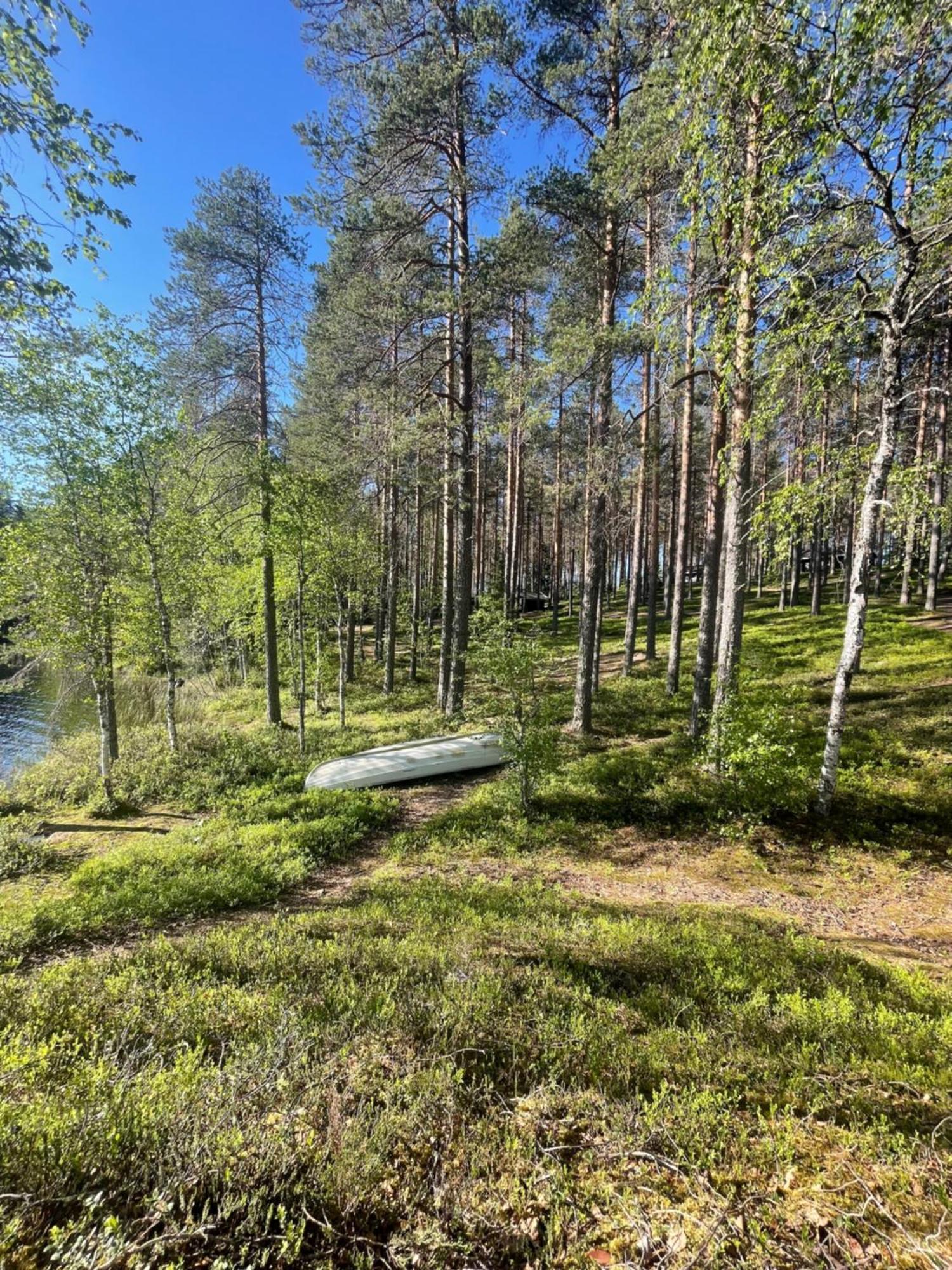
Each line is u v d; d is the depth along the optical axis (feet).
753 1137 8.35
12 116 15.10
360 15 36.17
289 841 26.68
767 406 23.99
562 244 39.40
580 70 32.48
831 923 19.10
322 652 74.13
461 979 12.76
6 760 46.93
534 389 36.58
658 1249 6.53
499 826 28.30
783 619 75.46
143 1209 6.54
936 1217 6.89
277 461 47.80
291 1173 7.03
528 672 29.55
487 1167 7.65
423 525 111.04
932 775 28.43
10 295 17.57
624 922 17.74
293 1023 10.42
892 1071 9.95
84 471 34.12
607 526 53.98
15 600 33.96
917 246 19.24
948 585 83.76
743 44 15.02
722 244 20.18
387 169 40.16
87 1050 10.50
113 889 22.15
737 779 29.27
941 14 13.35
